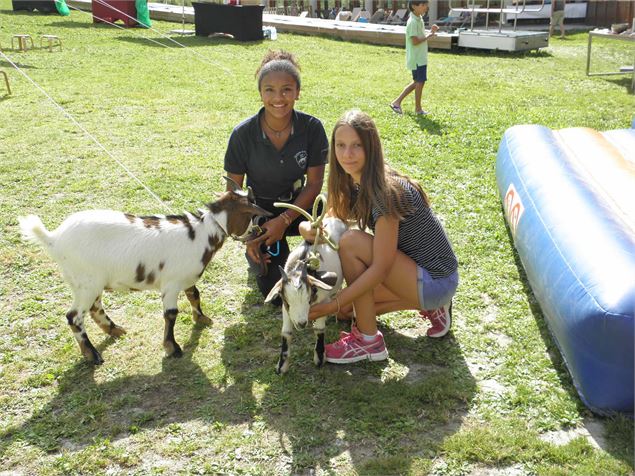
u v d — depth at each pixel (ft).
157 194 22.88
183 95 39.45
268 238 14.83
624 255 11.85
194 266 13.61
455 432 11.44
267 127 15.02
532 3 76.95
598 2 82.17
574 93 42.70
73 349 14.14
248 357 13.87
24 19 72.84
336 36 71.41
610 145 20.66
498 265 17.83
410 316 15.43
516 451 10.92
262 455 11.03
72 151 27.73
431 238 13.08
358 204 12.66
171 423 11.84
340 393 12.59
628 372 10.95
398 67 53.11
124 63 50.62
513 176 18.84
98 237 12.84
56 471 10.73
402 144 28.81
